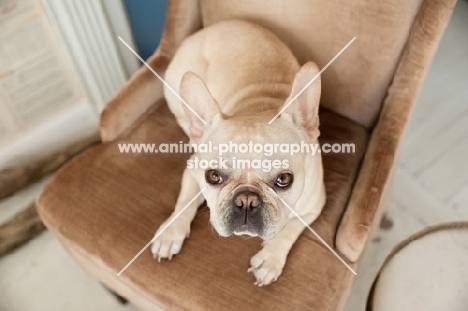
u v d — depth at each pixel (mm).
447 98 2457
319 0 1490
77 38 2088
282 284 1345
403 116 1455
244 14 1690
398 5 1379
